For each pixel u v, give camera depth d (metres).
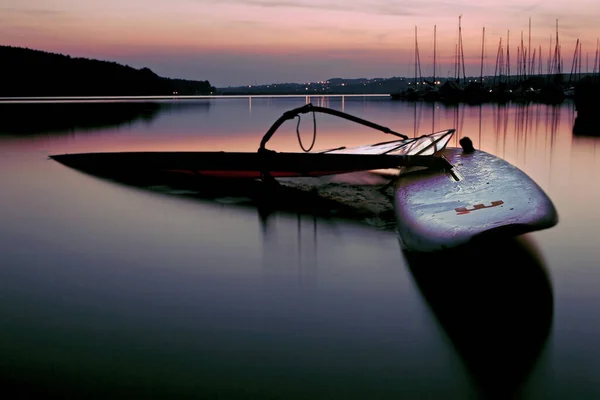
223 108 38.19
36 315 3.26
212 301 3.48
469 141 7.09
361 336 2.93
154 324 3.12
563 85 57.41
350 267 4.12
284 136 15.55
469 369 2.56
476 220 3.79
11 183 7.59
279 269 4.11
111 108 34.44
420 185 5.49
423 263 4.17
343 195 6.82
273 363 2.65
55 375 2.53
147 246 4.74
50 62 83.25
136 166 8.20
